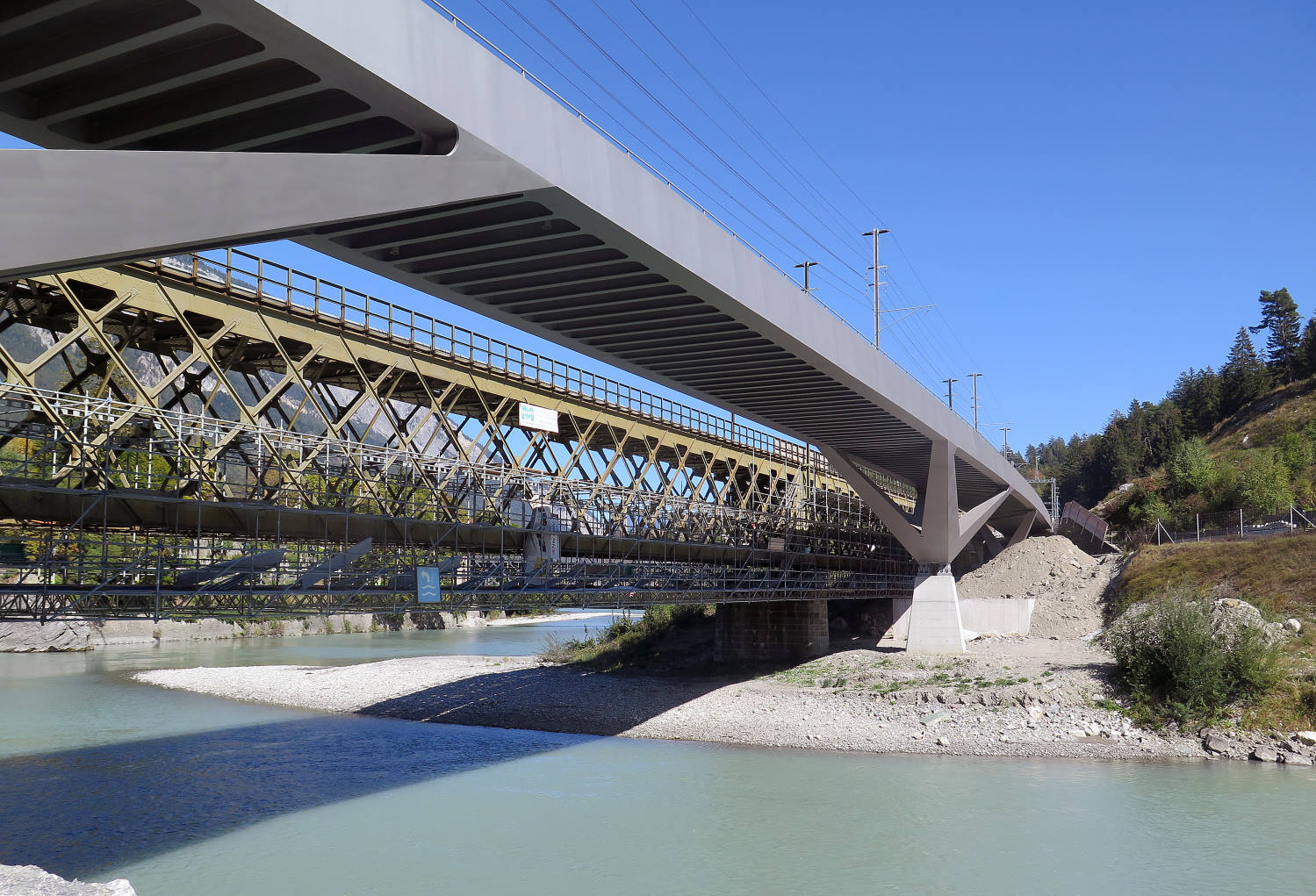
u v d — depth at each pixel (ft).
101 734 115.24
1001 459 205.98
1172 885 62.28
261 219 41.22
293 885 61.93
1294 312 448.65
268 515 92.27
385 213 48.19
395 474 105.40
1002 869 65.57
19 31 44.80
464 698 140.87
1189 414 452.76
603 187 67.00
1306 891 61.26
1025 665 133.69
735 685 147.43
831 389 121.19
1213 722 105.60
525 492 121.39
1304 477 285.84
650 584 138.82
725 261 84.79
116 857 67.46
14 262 33.76
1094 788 87.20
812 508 199.31
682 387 121.90
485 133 55.47
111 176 36.42
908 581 225.15
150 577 86.69
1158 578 178.50
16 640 220.23
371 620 322.14
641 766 98.53
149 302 84.64
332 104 53.11
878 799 83.87
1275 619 133.18
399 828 75.41
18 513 75.25
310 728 120.67
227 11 41.83
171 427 81.15
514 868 65.67
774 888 61.93
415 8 50.55
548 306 88.28
